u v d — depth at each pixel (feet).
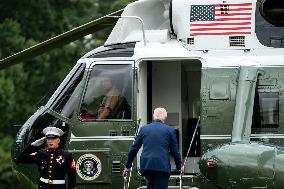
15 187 258.98
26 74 274.77
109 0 312.50
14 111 269.44
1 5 295.48
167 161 109.29
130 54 121.49
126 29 127.13
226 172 109.40
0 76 271.08
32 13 297.33
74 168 110.32
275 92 118.62
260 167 108.47
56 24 298.35
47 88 279.69
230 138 118.21
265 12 121.29
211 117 118.83
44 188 109.91
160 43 123.65
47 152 110.32
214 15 121.90
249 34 121.29
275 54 120.57
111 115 120.37
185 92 126.41
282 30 121.29
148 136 109.60
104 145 119.75
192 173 119.14
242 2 121.80
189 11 122.62
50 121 121.80
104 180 119.44
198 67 126.31
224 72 119.55
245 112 116.06
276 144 114.62
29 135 122.11
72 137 120.47
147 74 124.06
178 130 123.54
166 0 127.85
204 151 118.42
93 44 295.07
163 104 124.06
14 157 122.83
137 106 120.06
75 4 304.71
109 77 121.29
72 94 122.01
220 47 121.39
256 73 118.52
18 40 279.49
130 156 110.83
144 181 118.11
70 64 283.18
